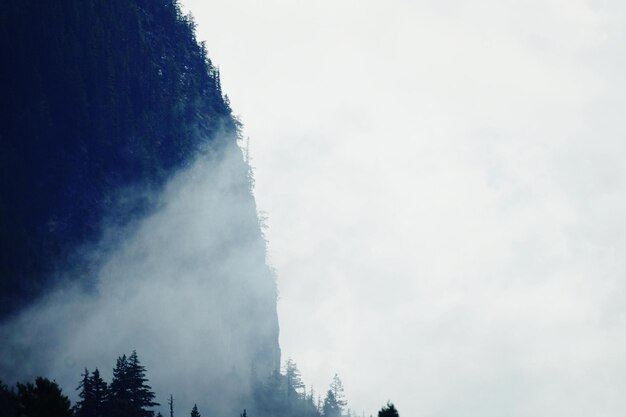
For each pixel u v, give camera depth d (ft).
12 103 584.40
